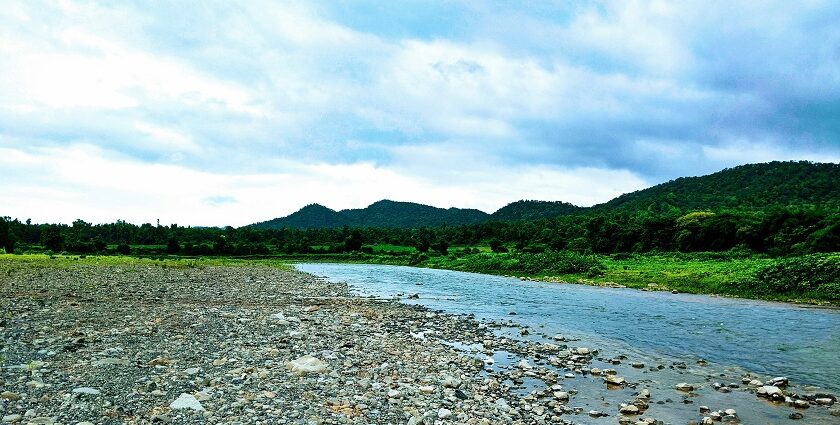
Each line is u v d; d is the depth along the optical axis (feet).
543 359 62.23
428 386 46.06
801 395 47.98
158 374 43.04
